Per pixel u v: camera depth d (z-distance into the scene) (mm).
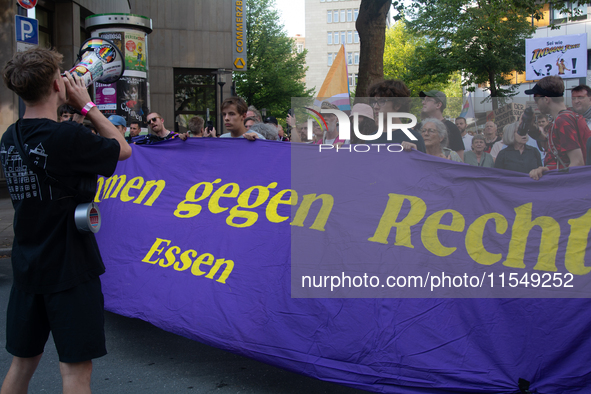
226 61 21781
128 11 20906
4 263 6086
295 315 2777
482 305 2668
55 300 1957
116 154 2059
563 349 2523
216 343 2855
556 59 10883
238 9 21578
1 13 11719
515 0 10336
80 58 2469
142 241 3572
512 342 2564
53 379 2992
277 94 31688
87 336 1984
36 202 1969
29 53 1975
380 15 8133
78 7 15289
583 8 27453
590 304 2588
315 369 2625
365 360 2588
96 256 2092
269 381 2943
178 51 21422
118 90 10430
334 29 74750
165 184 3787
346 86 4539
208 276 3150
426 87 28844
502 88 22734
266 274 2973
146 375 3012
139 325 3898
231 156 3625
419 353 2555
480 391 2486
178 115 21703
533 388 2480
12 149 2000
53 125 1953
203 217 3467
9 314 2072
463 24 21828
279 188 3303
